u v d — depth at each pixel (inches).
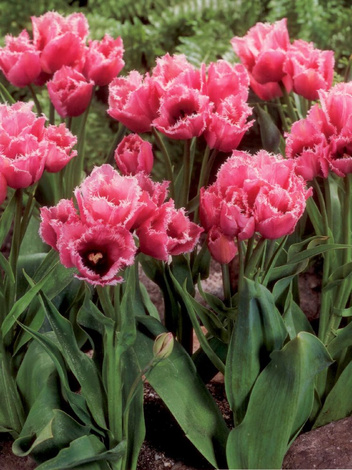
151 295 49.2
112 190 27.8
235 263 49.0
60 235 27.1
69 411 34.3
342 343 36.3
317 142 32.8
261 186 29.7
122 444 32.1
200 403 34.7
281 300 36.5
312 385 34.7
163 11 67.1
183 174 36.8
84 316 33.1
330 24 63.9
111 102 34.8
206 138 34.2
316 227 37.7
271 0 64.2
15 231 33.9
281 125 50.9
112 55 40.8
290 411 32.8
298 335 31.4
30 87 40.3
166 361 34.5
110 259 27.3
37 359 36.8
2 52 39.6
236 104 33.6
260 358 33.2
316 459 35.1
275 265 38.4
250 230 29.9
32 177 31.5
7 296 35.0
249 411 33.1
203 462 37.7
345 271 35.1
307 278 48.0
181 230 29.1
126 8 68.9
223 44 62.0
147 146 32.9
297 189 30.0
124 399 34.0
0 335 34.9
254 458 33.9
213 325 35.0
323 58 38.1
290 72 38.5
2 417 37.7
